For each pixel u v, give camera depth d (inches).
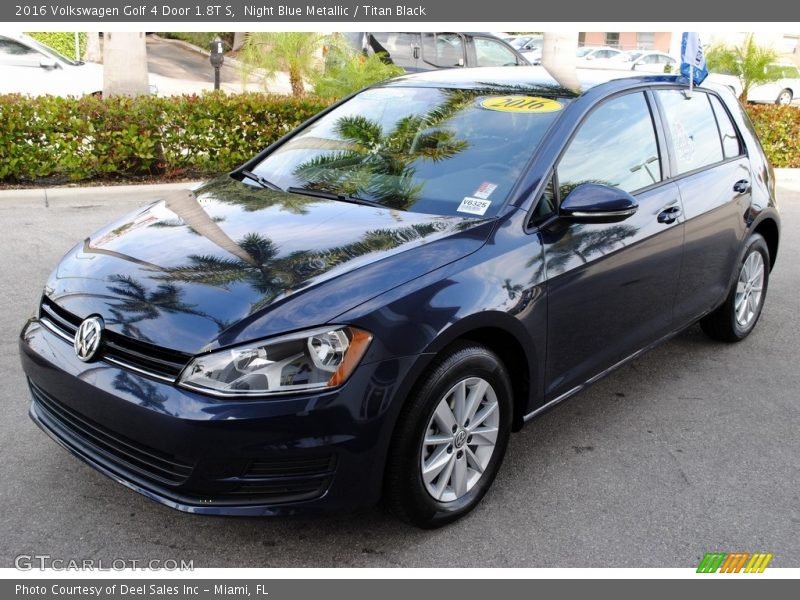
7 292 207.8
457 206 129.2
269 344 100.0
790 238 312.5
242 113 360.8
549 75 160.9
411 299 107.4
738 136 188.9
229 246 119.6
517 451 144.2
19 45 494.0
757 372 183.2
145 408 100.5
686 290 165.9
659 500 130.6
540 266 124.0
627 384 174.7
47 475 128.8
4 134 323.0
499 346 125.2
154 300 107.7
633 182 148.5
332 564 112.4
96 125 337.7
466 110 149.3
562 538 119.9
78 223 280.8
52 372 112.2
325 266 111.3
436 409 111.4
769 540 121.5
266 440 99.3
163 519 120.0
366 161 147.0
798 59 1062.4
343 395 101.0
